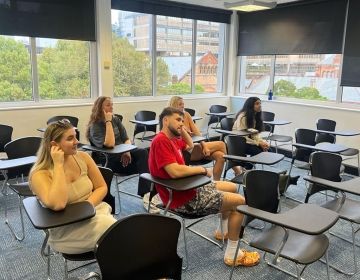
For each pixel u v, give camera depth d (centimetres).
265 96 632
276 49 595
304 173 473
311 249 191
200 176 245
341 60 509
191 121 397
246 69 664
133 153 345
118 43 529
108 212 203
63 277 231
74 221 165
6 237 287
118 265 139
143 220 141
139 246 142
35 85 459
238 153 370
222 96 660
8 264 248
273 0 556
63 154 183
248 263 246
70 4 464
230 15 648
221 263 252
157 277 151
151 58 574
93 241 177
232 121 472
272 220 177
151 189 263
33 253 263
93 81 512
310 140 422
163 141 243
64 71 484
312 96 561
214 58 663
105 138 334
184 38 610
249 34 636
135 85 562
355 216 242
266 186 231
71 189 190
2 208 345
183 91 630
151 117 529
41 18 444
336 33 509
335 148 357
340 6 499
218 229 285
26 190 275
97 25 492
